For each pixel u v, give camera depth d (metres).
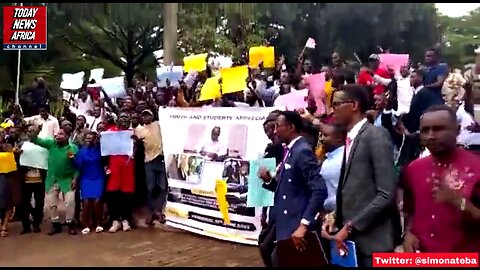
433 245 3.16
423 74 8.11
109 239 8.32
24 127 9.20
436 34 30.25
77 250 7.72
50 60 25.45
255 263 6.73
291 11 29.14
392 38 29.78
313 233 4.27
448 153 3.14
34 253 7.61
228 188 7.68
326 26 29.70
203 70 9.28
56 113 13.72
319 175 4.53
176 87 10.81
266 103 8.88
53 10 23.22
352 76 7.52
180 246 7.75
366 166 3.74
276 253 4.55
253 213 7.48
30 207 8.96
